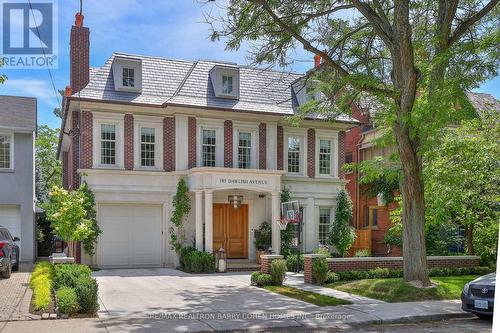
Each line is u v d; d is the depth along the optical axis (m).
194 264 21.06
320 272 16.75
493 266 19.83
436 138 14.77
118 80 23.39
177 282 17.89
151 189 23.28
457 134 18.92
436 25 15.60
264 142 25.16
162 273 21.00
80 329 9.94
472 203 18.80
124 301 13.56
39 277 14.36
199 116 23.98
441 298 14.26
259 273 17.08
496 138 18.39
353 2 15.00
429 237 22.88
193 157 23.69
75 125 23.23
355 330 10.76
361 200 31.14
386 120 14.81
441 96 13.07
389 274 17.64
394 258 18.36
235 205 23.89
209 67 25.88
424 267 15.04
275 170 23.50
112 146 23.03
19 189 25.48
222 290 15.81
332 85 17.30
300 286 16.52
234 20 15.64
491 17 15.94
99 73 23.62
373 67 17.25
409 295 14.19
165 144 23.78
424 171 18.33
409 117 13.79
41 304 11.55
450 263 19.03
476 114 20.55
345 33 17.06
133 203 23.16
